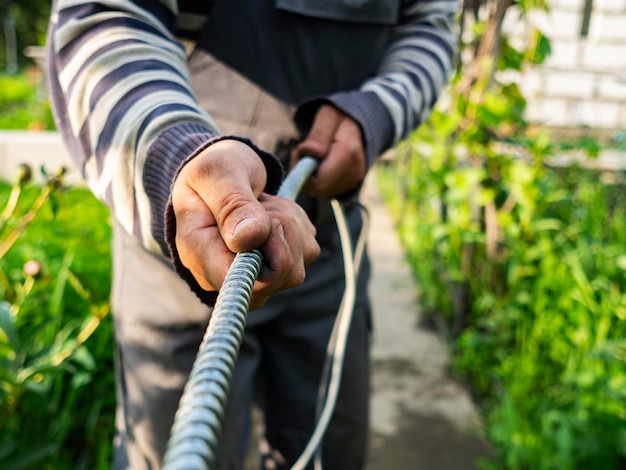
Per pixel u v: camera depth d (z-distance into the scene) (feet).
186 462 0.85
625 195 8.84
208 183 1.86
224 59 3.55
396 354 8.18
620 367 5.92
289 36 3.53
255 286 1.78
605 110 15.39
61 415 5.62
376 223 13.14
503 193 7.86
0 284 5.76
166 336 3.57
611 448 5.58
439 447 6.46
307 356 4.11
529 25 7.80
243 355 3.91
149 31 2.76
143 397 3.66
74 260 6.78
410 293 9.92
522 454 5.80
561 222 7.55
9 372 4.35
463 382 7.58
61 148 13.00
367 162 3.29
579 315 6.44
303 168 2.96
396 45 4.03
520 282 7.54
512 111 7.38
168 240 2.01
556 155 7.75
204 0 3.42
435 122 7.59
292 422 4.30
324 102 3.29
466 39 8.04
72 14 2.77
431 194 9.48
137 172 2.28
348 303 3.83
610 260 7.00
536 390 6.72
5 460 4.96
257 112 3.59
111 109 2.45
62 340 5.16
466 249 8.01
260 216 1.71
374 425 6.75
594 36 15.26
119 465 3.99
